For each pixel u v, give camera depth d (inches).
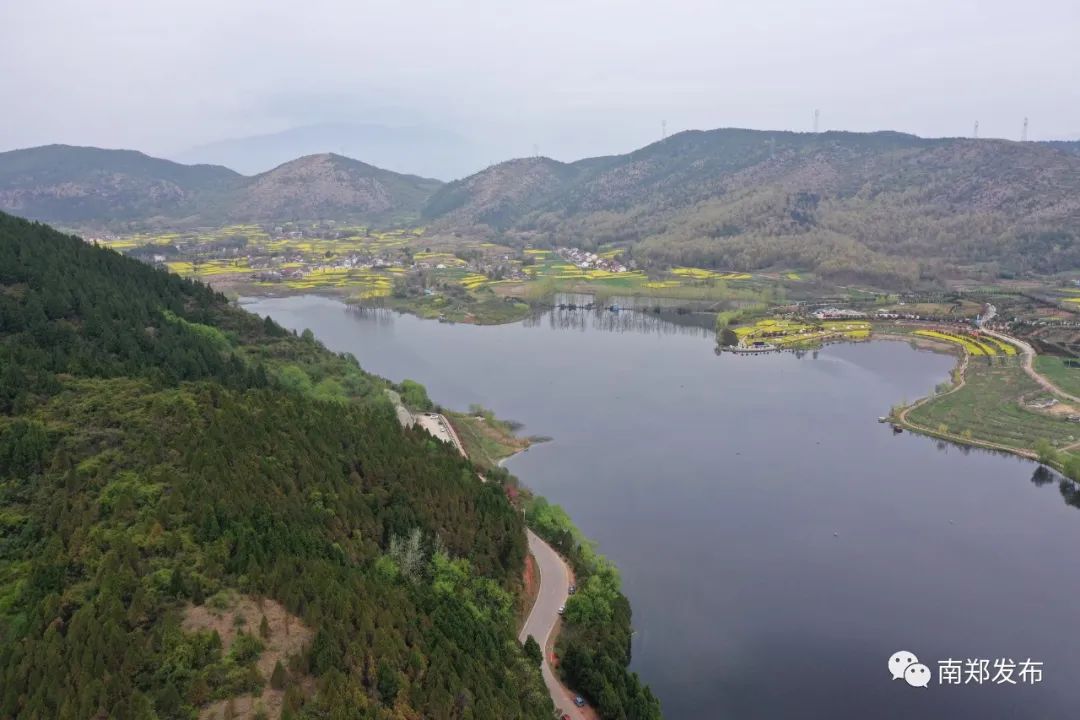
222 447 4261.8
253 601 3307.1
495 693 3390.7
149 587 3211.1
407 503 4655.5
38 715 2630.4
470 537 4717.0
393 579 3929.6
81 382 4852.4
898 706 4357.8
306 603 3270.2
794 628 5049.2
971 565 5876.0
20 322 5620.1
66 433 4232.3
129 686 2746.1
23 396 4448.8
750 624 5083.7
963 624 5118.1
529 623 4628.4
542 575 5177.2
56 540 3469.5
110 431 4286.4
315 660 2994.6
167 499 3745.1
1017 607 5315.0
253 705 2770.7
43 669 2785.4
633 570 5713.6
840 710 4320.9
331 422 5177.2
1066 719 4261.8
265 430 4667.8
